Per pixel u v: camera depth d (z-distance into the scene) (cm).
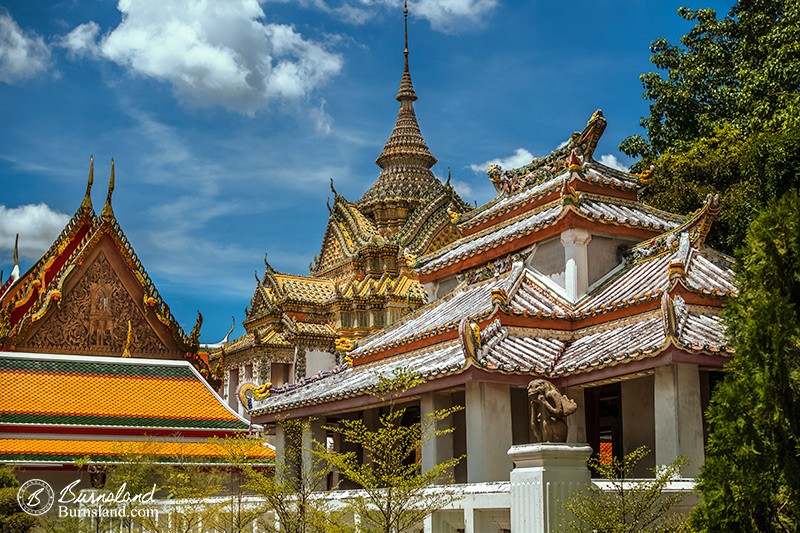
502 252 2919
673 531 1616
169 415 3619
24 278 3838
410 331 2942
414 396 2530
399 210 7188
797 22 3869
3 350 3569
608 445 3044
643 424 2328
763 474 1373
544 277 2744
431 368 2364
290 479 2686
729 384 1426
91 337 3750
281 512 2173
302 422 3041
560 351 2380
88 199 3906
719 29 4672
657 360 2008
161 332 3881
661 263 2567
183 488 2650
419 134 7550
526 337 2439
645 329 2225
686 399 2020
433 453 2438
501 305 2423
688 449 1997
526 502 1656
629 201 2941
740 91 4172
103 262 3831
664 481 1630
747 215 3356
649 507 1605
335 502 2272
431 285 3288
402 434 1950
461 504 1920
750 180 3434
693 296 2233
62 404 3488
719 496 1387
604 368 2133
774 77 3816
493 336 2356
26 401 3444
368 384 2575
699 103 4553
